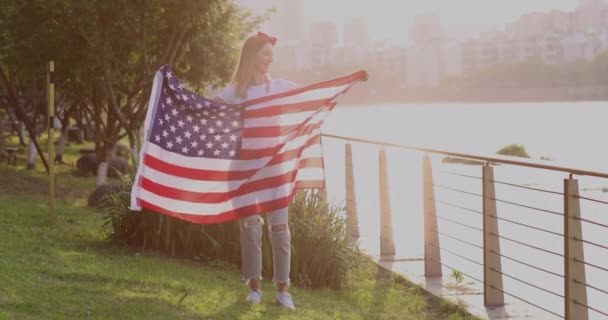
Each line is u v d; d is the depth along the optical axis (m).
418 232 11.01
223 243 7.44
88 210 10.86
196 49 13.97
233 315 5.25
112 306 5.08
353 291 7.15
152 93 5.57
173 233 7.56
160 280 6.09
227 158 5.65
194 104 5.55
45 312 4.74
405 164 28.59
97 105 15.54
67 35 12.61
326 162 27.66
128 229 7.78
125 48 13.55
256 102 5.62
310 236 7.27
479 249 9.77
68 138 30.98
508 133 60.47
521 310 6.42
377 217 12.62
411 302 6.73
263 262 7.19
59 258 6.65
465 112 123.19
